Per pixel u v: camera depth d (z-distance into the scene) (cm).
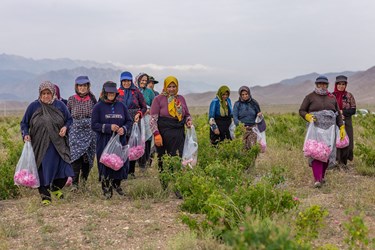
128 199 891
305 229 560
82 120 970
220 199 624
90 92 992
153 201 864
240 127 1123
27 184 829
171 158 866
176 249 580
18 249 606
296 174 1089
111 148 877
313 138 998
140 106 1107
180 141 907
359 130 1992
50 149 847
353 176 1126
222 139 1198
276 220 607
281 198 659
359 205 809
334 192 942
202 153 1059
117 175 891
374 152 1217
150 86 1283
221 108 1184
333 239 639
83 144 962
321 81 1041
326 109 1030
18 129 2330
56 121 851
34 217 746
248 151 1118
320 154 974
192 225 632
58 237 652
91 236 652
